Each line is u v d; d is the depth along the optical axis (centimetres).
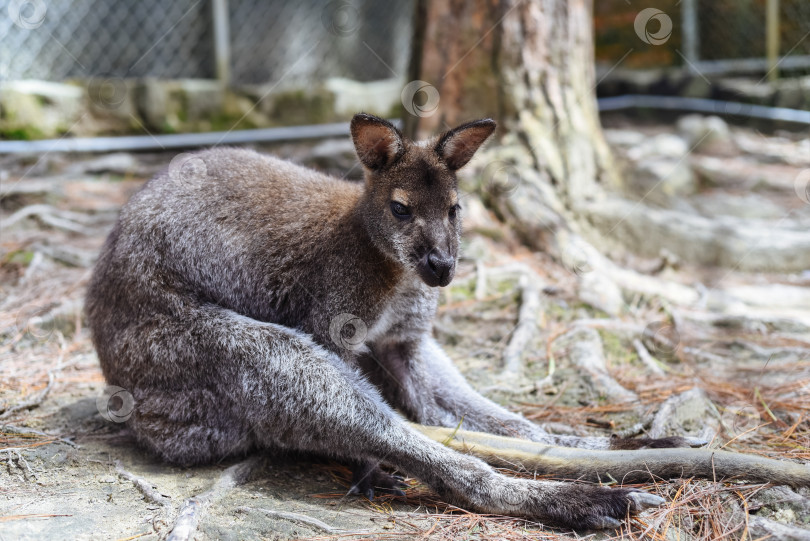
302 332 392
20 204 769
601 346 541
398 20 1297
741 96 1281
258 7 1169
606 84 1402
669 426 428
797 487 352
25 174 854
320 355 378
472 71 686
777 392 470
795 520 336
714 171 1039
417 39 712
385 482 379
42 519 329
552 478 376
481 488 349
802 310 650
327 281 394
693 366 527
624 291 627
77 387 484
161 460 397
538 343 550
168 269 397
